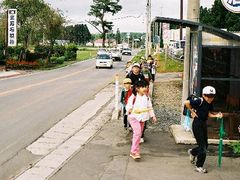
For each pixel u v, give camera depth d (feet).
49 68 156.87
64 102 64.64
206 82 36.58
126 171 28.27
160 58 202.90
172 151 33.81
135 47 544.21
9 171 28.94
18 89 81.46
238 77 36.14
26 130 42.68
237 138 36.06
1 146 35.99
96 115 52.44
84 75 123.95
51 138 39.09
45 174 27.71
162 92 78.38
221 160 31.04
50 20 164.25
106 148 34.47
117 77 52.34
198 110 28.63
